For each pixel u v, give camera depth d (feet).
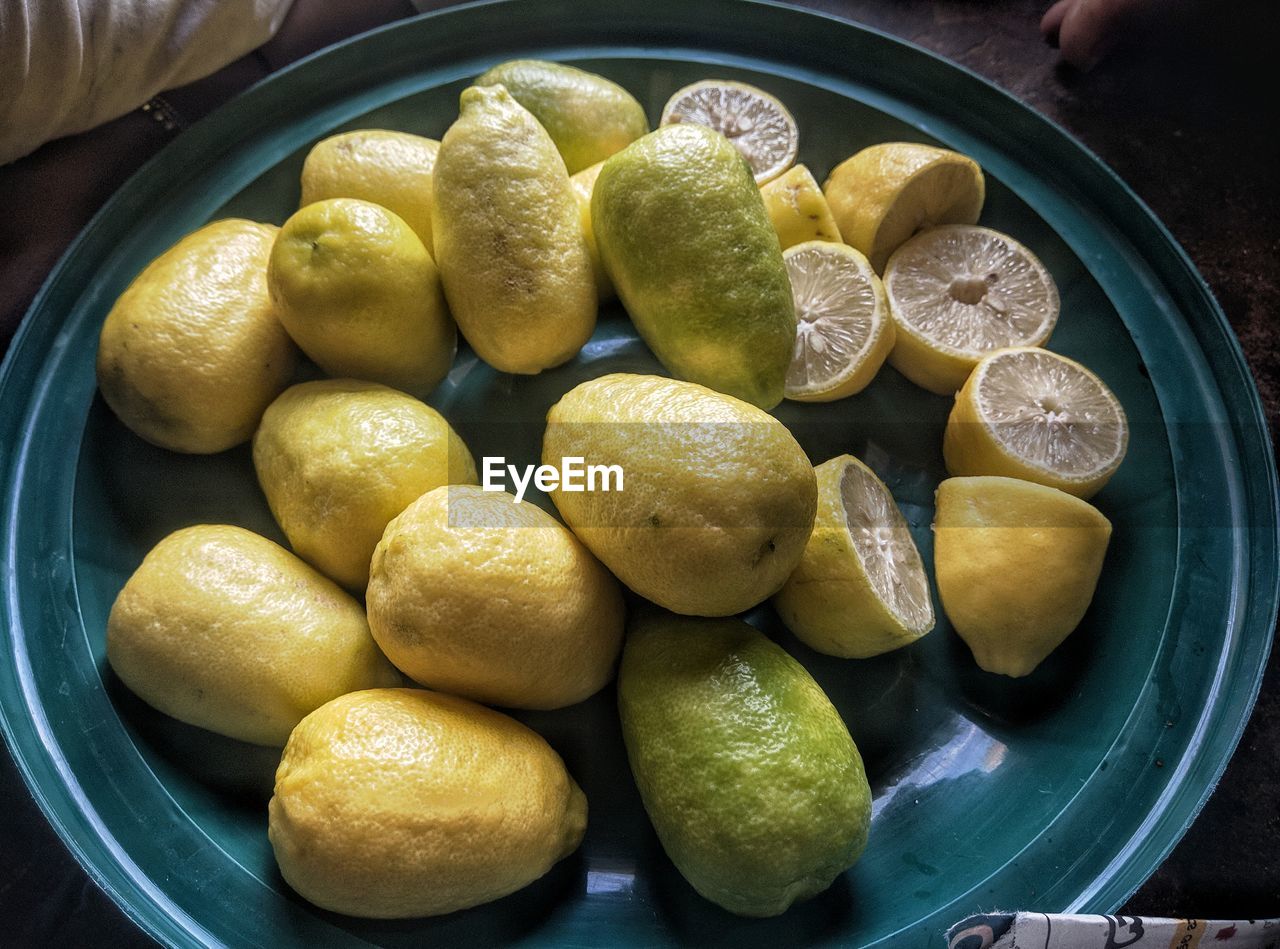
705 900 0.91
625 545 0.83
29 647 0.97
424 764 0.79
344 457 0.90
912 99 1.20
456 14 1.18
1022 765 0.99
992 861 0.93
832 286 1.10
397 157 1.05
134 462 1.07
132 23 1.06
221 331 0.98
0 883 1.08
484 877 0.82
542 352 0.97
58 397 1.07
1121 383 1.11
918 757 1.00
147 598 0.89
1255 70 1.33
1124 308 1.11
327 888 0.79
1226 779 1.14
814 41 1.21
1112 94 1.34
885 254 1.18
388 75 1.20
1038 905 0.89
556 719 0.98
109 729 0.96
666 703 0.84
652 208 0.91
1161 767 0.94
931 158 1.09
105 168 1.19
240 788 0.95
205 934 0.87
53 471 1.04
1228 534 1.02
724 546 0.79
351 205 0.92
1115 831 0.92
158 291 0.98
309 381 1.02
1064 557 0.98
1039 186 1.16
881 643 0.97
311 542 0.93
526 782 0.84
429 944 0.88
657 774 0.84
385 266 0.92
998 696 1.03
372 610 0.86
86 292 1.10
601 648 0.90
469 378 1.11
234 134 1.15
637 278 0.95
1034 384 1.06
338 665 0.90
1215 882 1.10
